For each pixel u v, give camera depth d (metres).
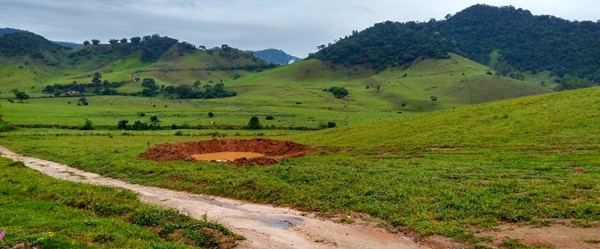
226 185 28.95
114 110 144.62
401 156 39.34
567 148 33.91
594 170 26.48
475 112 55.72
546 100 53.88
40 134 79.19
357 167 34.62
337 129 67.56
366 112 158.50
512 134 41.47
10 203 22.03
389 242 17.77
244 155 50.75
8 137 73.56
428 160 35.69
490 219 19.06
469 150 38.31
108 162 41.69
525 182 24.62
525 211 19.55
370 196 24.06
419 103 189.62
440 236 17.83
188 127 103.81
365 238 18.30
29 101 171.62
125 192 26.66
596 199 20.11
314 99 199.88
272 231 19.23
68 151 53.12
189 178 31.91
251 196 26.59
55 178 33.62
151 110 148.62
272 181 28.84
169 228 18.33
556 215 18.75
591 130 37.56
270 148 54.06
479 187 24.25
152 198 26.42
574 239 16.34
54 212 20.23
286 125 110.31
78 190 25.83
